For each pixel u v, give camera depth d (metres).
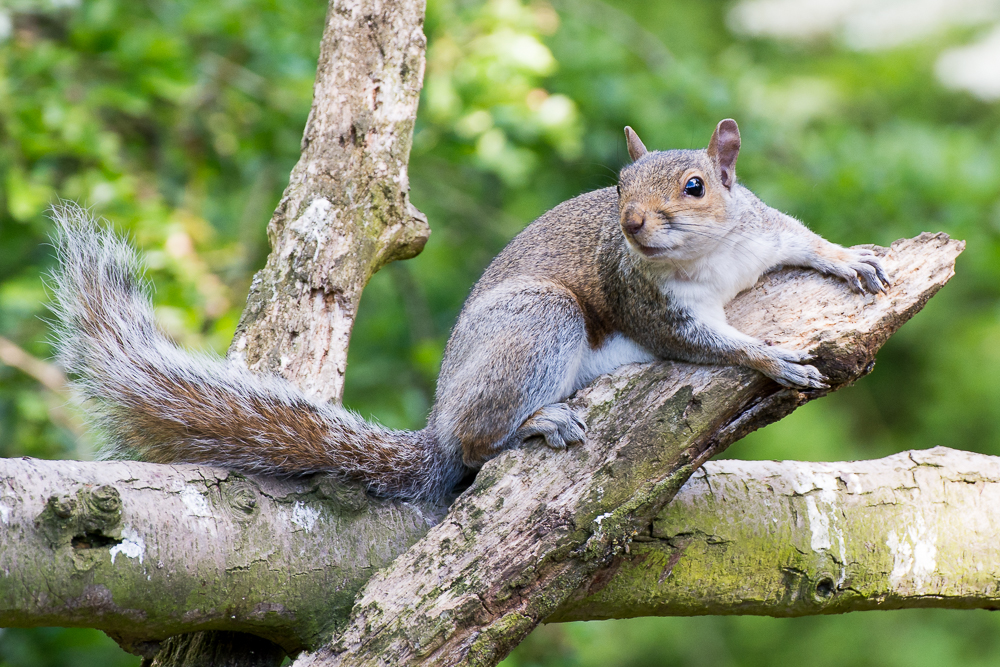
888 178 13.43
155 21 12.70
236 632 5.67
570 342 6.89
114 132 12.51
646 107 13.66
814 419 17.67
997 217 13.53
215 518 5.22
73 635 9.77
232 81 12.38
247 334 6.27
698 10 20.64
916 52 22.11
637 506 5.44
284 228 6.43
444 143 12.44
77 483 4.91
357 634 5.18
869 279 6.11
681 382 5.82
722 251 6.50
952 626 17.30
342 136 6.54
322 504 5.64
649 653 17.75
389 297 15.70
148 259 10.21
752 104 14.60
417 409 12.11
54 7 11.08
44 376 10.24
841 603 6.42
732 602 6.23
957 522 6.55
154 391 5.88
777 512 6.27
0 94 10.36
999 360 18.66
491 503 5.46
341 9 6.67
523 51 12.02
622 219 6.56
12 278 11.73
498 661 5.24
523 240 7.71
